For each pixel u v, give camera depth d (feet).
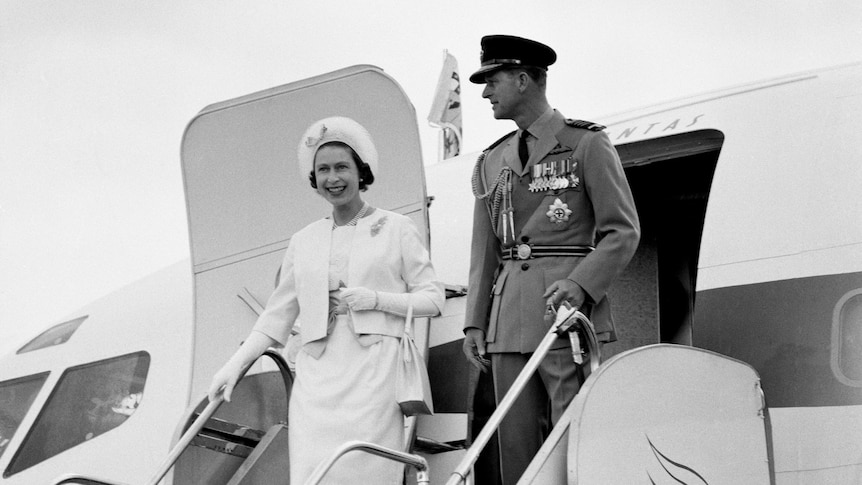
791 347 17.75
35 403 24.47
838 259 17.97
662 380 15.19
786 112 20.01
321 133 16.39
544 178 16.69
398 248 16.14
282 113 20.63
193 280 21.13
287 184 20.70
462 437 19.65
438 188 24.57
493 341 16.65
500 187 17.10
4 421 24.75
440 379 20.48
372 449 13.82
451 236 22.68
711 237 19.27
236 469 18.56
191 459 17.88
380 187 19.66
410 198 19.42
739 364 16.53
